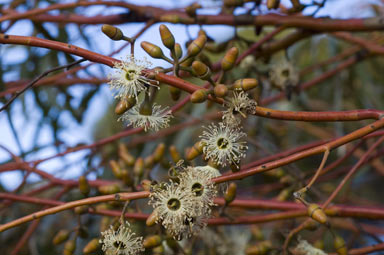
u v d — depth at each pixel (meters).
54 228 0.76
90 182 0.70
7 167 0.69
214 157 0.55
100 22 0.72
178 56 0.54
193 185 0.54
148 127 0.55
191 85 0.54
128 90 0.54
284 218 0.61
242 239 0.70
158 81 0.54
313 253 0.60
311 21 0.67
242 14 0.68
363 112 0.54
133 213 0.60
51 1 0.75
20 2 0.74
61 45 0.54
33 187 0.76
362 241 0.76
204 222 0.54
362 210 0.62
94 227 0.75
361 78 0.89
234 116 0.54
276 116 0.54
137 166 0.63
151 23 0.68
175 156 0.59
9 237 0.76
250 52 0.68
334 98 0.91
